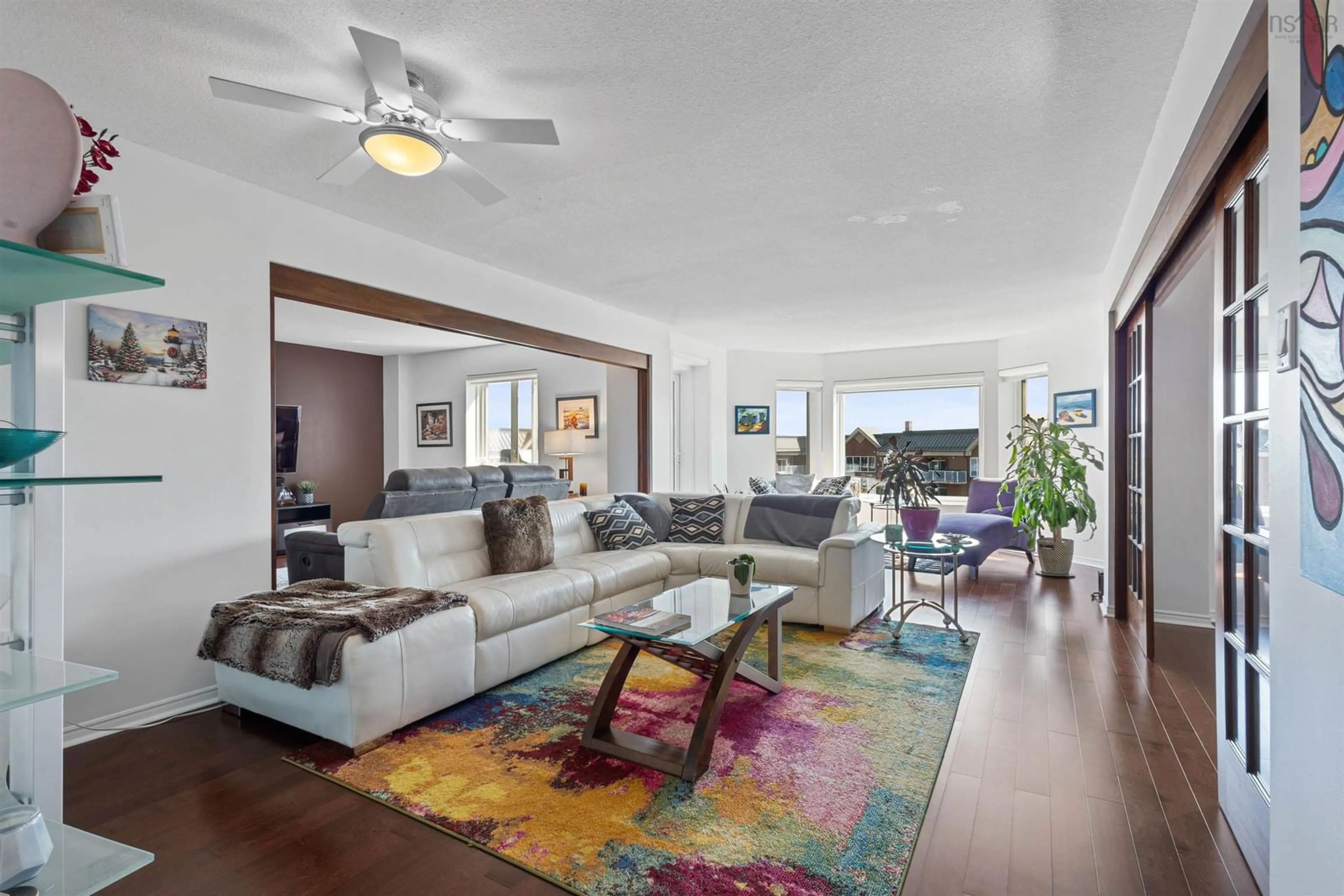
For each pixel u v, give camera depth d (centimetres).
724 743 248
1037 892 164
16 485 87
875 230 384
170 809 205
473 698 296
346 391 857
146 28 199
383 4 187
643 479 648
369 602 275
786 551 447
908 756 237
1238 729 188
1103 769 227
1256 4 146
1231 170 196
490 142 235
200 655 274
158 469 282
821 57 214
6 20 194
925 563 613
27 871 89
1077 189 324
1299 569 115
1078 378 626
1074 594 506
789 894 163
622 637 248
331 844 186
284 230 330
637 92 235
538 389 809
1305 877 112
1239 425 189
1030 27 200
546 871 173
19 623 108
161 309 284
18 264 91
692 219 365
